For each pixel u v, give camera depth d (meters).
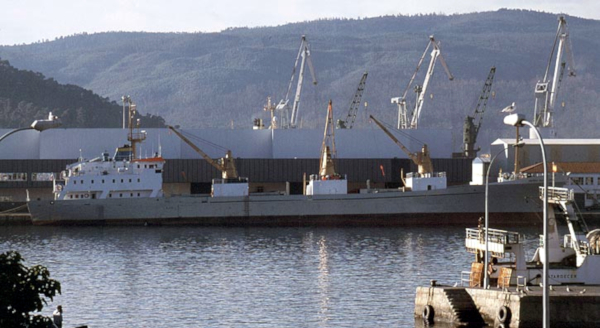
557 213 127.81
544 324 82.75
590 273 118.62
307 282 156.38
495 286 118.62
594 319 106.00
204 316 128.38
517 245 118.06
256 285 153.75
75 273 168.88
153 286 153.50
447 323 115.12
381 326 119.19
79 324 123.19
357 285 152.25
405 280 157.38
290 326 121.00
